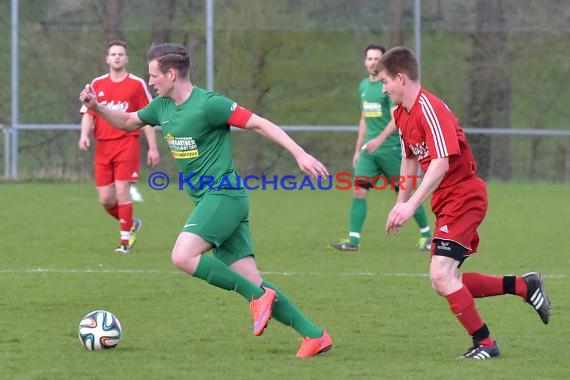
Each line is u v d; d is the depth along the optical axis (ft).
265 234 117.50
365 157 104.32
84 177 185.57
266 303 54.39
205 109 55.31
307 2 192.95
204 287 80.53
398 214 52.39
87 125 100.73
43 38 186.80
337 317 68.90
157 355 56.34
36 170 184.44
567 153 193.47
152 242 108.99
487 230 122.01
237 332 63.36
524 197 162.91
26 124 183.83
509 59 192.34
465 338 62.13
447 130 53.57
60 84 186.29
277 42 191.93
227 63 190.19
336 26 193.57
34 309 70.49
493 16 191.11
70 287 79.82
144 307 71.82
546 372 52.60
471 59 191.93
